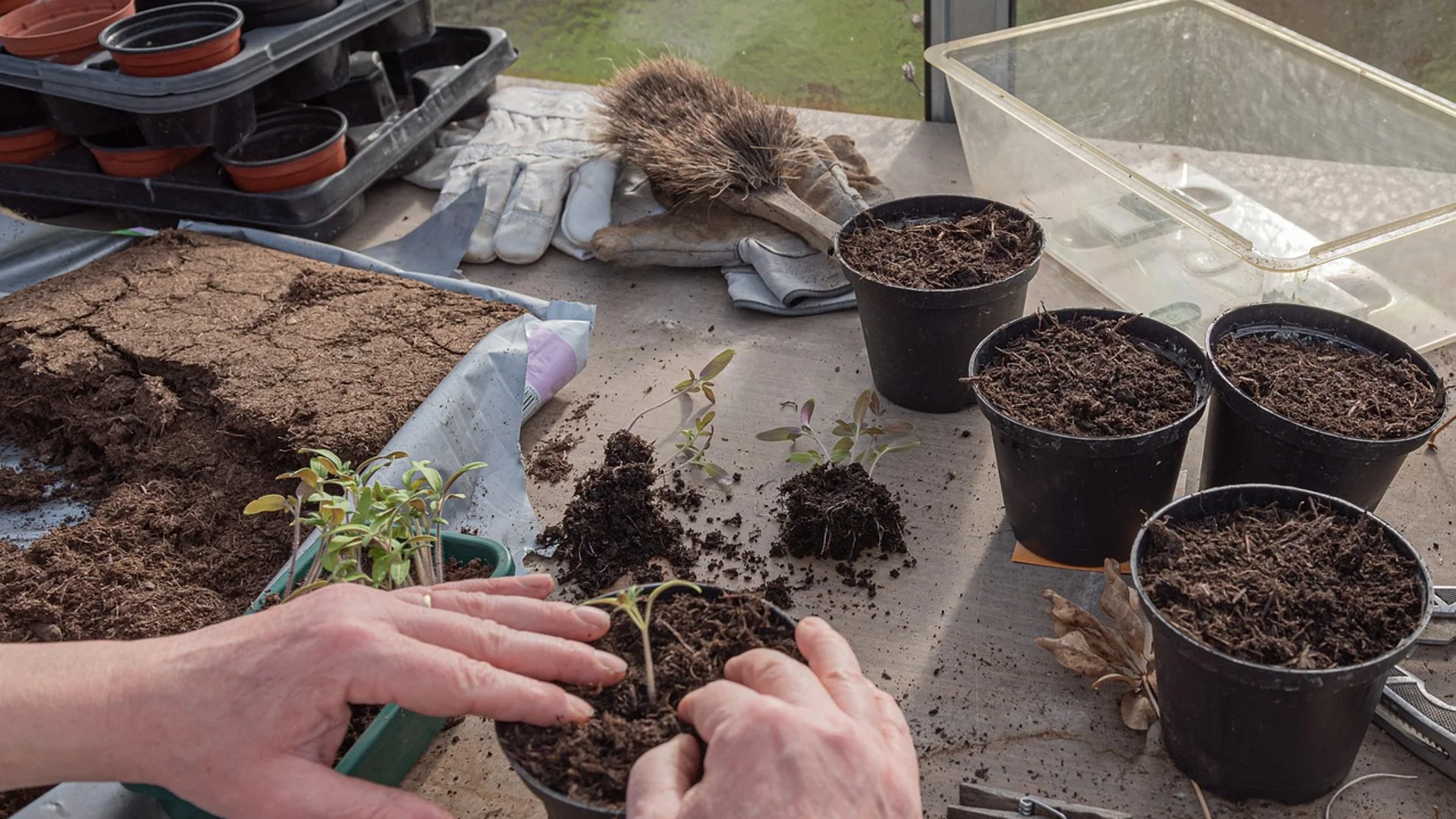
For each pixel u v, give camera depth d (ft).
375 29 3.29
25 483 2.13
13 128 3.04
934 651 1.76
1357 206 2.63
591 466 2.19
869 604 1.86
